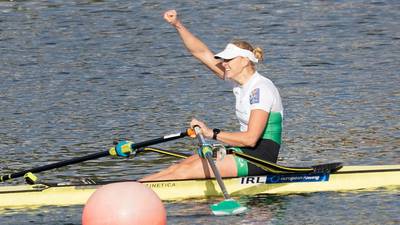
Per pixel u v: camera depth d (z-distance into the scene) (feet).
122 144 138.31
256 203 136.15
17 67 228.63
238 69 138.21
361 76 214.90
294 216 129.49
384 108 189.67
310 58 232.12
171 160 160.76
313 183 141.49
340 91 203.10
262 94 137.28
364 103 193.67
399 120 180.96
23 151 166.20
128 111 191.62
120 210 112.06
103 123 183.32
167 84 212.02
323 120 182.70
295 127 178.91
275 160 140.56
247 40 250.98
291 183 141.28
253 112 137.28
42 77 219.41
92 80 216.54
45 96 203.72
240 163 139.64
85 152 165.17
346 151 162.81
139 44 248.93
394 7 285.23
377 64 225.56
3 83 214.69
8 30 264.72
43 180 150.20
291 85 209.46
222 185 131.95
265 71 221.46
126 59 234.58
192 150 167.32
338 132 174.50
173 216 130.31
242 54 137.69
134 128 179.63
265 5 290.97
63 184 138.82
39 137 174.50
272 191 140.77
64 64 230.68
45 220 130.31
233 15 278.87
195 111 190.60
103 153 139.54
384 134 172.35
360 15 276.21
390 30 258.98
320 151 163.63
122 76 219.41
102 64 230.48
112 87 210.18
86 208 113.70
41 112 191.62
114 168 156.46
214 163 134.21
